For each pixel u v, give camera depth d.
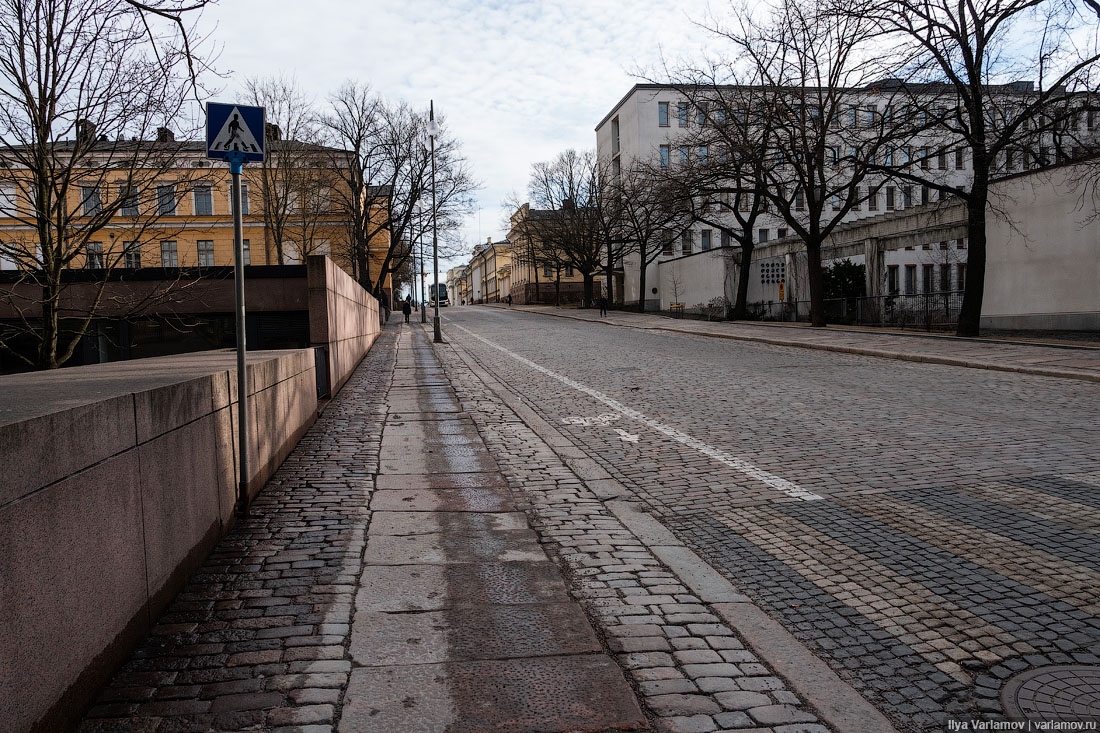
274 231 41.72
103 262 12.98
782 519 6.04
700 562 5.12
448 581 4.71
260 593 4.44
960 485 6.86
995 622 4.05
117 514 3.43
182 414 4.48
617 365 19.08
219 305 20.58
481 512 6.31
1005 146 22.78
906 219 30.89
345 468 7.87
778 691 3.36
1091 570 4.73
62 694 2.83
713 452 8.66
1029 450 8.23
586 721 3.09
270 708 3.16
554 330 37.50
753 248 42.12
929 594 4.45
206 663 3.54
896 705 3.25
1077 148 22.78
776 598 4.47
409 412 11.83
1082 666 3.55
